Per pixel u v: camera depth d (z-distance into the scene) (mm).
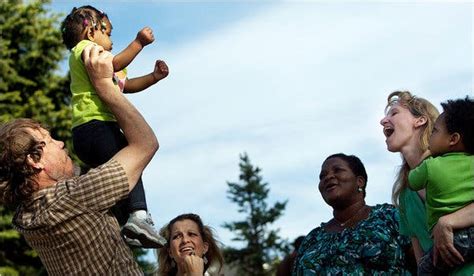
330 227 5590
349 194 5496
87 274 3625
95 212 3637
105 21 4445
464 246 3965
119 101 3791
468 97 4285
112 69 3857
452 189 4090
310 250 5465
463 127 4184
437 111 4953
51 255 3680
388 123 4988
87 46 3936
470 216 4020
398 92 5074
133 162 3723
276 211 35750
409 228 4828
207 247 6059
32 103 24203
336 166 5559
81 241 3611
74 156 23125
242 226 35469
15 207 3834
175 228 5949
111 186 3648
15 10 25562
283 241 35562
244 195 36094
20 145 3711
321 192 5633
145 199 4098
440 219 4043
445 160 4152
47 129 3914
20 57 25703
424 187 4230
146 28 4219
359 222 5395
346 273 5184
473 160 4152
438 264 4090
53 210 3605
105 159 4109
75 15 4402
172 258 6031
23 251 23375
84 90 4227
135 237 3910
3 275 22406
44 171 3768
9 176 3713
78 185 3650
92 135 4148
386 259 5176
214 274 6062
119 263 3676
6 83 24750
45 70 25766
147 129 3797
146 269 19203
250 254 35094
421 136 4898
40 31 25719
